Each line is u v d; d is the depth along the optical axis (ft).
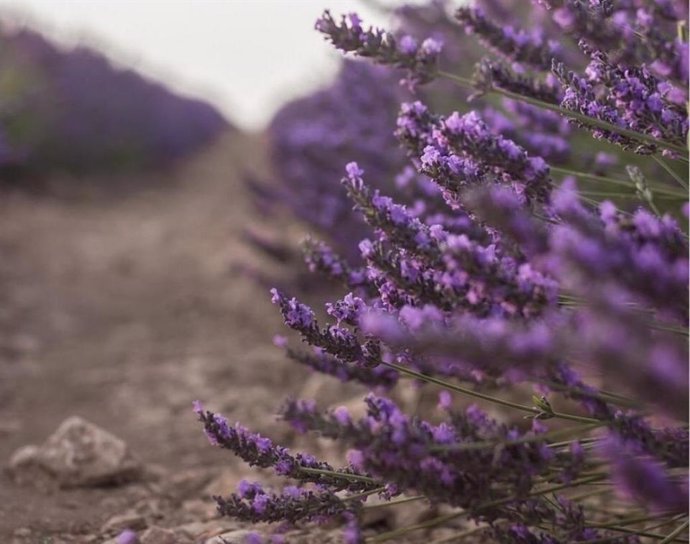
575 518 2.47
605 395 2.29
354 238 5.76
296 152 8.16
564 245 2.03
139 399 5.03
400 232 2.40
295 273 6.51
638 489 2.07
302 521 2.59
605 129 2.54
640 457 2.25
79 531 3.33
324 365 3.01
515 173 2.45
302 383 5.14
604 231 2.13
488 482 2.30
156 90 23.89
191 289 8.49
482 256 2.22
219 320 7.18
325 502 2.56
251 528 3.22
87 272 9.29
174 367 5.72
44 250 10.04
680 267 2.07
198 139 27.58
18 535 3.27
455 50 4.69
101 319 7.43
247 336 6.57
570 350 2.08
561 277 2.14
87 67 19.31
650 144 2.53
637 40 2.29
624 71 2.52
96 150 18.06
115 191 17.03
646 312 2.28
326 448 3.94
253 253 9.12
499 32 2.68
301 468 2.61
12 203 13.11
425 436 2.24
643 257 2.06
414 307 2.45
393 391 4.25
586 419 2.51
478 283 2.22
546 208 2.45
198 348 6.30
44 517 3.42
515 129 3.25
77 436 3.80
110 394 5.16
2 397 5.03
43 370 5.70
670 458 2.23
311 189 6.78
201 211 14.98
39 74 15.34
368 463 2.25
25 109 13.88
